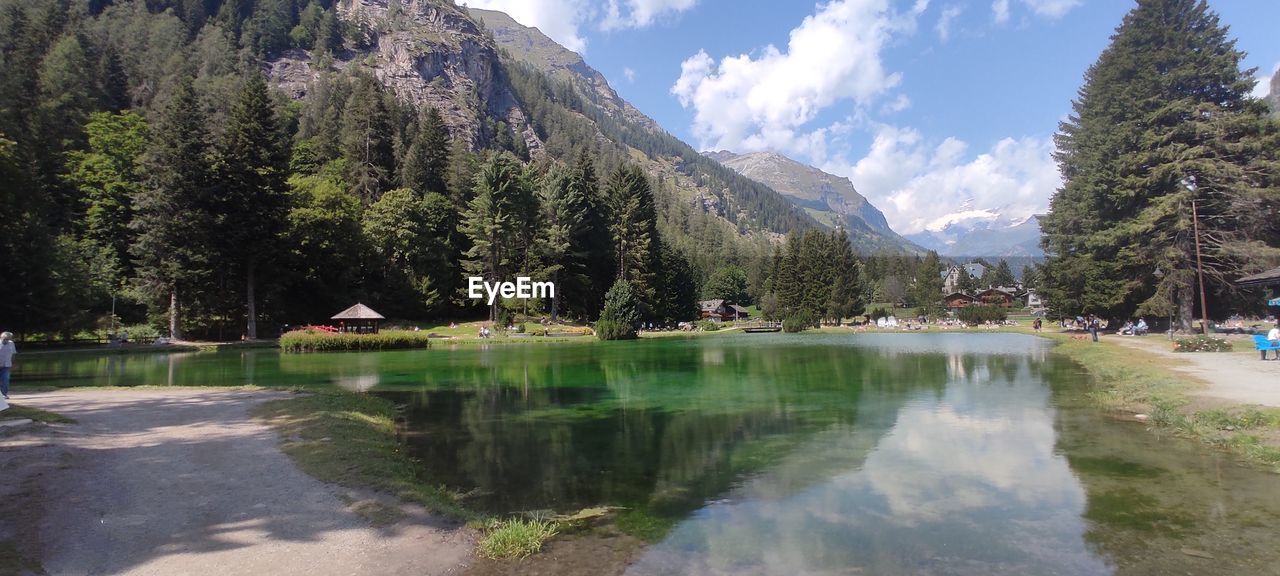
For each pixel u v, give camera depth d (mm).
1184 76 34750
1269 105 34375
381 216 60375
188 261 41094
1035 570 5332
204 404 13352
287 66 150750
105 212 46375
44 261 31641
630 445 11023
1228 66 34000
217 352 36000
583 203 71812
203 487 7035
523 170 72688
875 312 92438
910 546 5961
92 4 126688
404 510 6570
